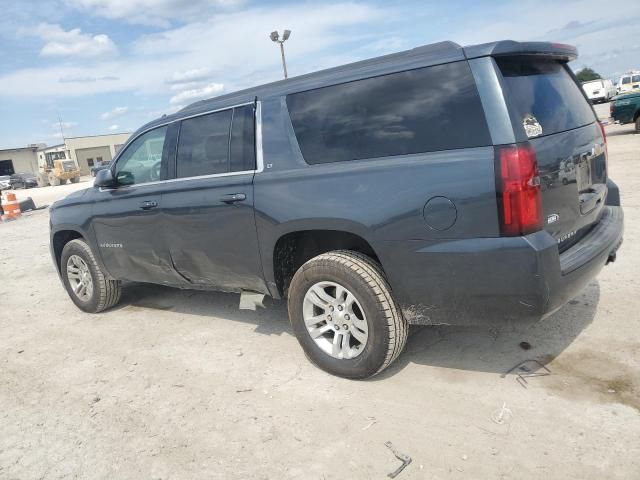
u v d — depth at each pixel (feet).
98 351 14.71
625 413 9.20
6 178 170.71
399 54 10.83
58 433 10.69
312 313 11.66
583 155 10.59
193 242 13.55
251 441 9.66
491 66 9.16
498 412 9.65
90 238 16.90
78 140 211.00
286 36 75.20
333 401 10.66
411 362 11.82
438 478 8.20
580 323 12.66
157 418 10.82
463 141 9.23
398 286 10.09
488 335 12.65
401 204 9.68
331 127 11.00
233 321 15.80
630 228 20.13
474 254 9.07
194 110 13.84
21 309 19.89
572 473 7.98
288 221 11.23
